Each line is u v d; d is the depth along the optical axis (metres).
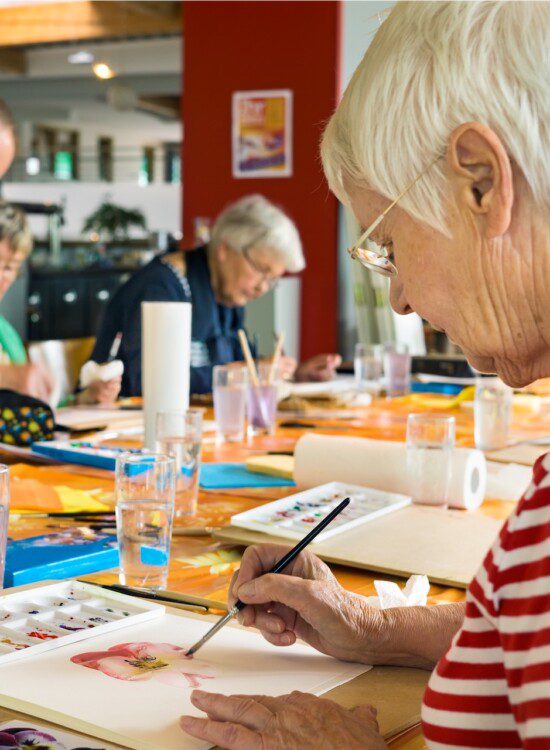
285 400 2.69
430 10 0.71
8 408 2.06
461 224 0.72
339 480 1.62
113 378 2.70
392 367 3.08
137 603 1.00
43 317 9.94
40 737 0.71
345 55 5.70
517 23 0.67
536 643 0.57
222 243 3.18
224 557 1.28
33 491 1.57
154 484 1.12
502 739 0.62
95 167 13.68
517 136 0.67
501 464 1.81
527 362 0.76
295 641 0.95
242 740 0.70
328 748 0.70
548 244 0.70
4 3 9.70
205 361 3.15
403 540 1.29
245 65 5.88
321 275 5.83
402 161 0.73
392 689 0.84
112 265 10.09
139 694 0.79
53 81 13.20
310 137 5.79
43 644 0.88
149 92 12.76
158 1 8.91
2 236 2.72
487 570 0.61
